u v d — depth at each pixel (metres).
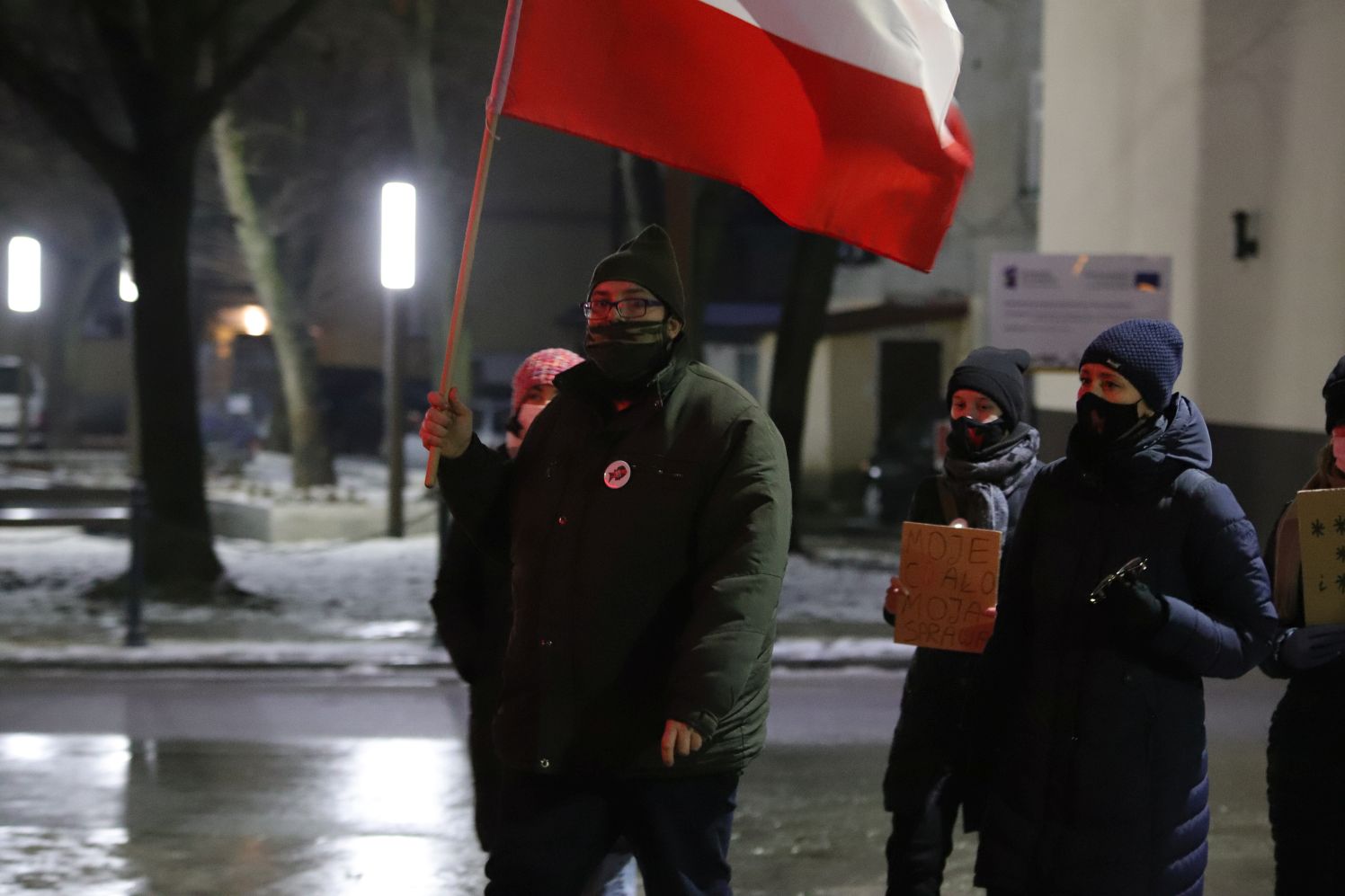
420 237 26.25
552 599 3.87
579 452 3.97
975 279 29.47
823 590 16.08
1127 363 3.96
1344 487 4.19
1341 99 12.32
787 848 6.96
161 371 15.06
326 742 9.16
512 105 4.31
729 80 4.43
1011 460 4.95
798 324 19.80
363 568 17.91
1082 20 16.89
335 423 40.59
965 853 6.91
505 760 3.90
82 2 14.89
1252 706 10.42
